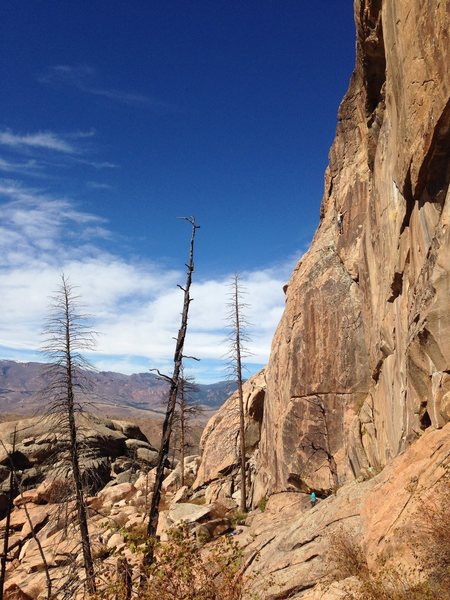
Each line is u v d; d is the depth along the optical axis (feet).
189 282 38.93
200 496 102.12
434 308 31.78
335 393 72.95
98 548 61.36
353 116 89.04
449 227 31.07
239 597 18.52
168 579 17.94
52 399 51.80
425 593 21.09
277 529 55.62
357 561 31.14
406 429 40.98
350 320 74.95
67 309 53.52
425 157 33.19
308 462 72.28
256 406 106.22
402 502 30.83
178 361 37.99
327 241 89.56
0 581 47.65
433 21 29.50
